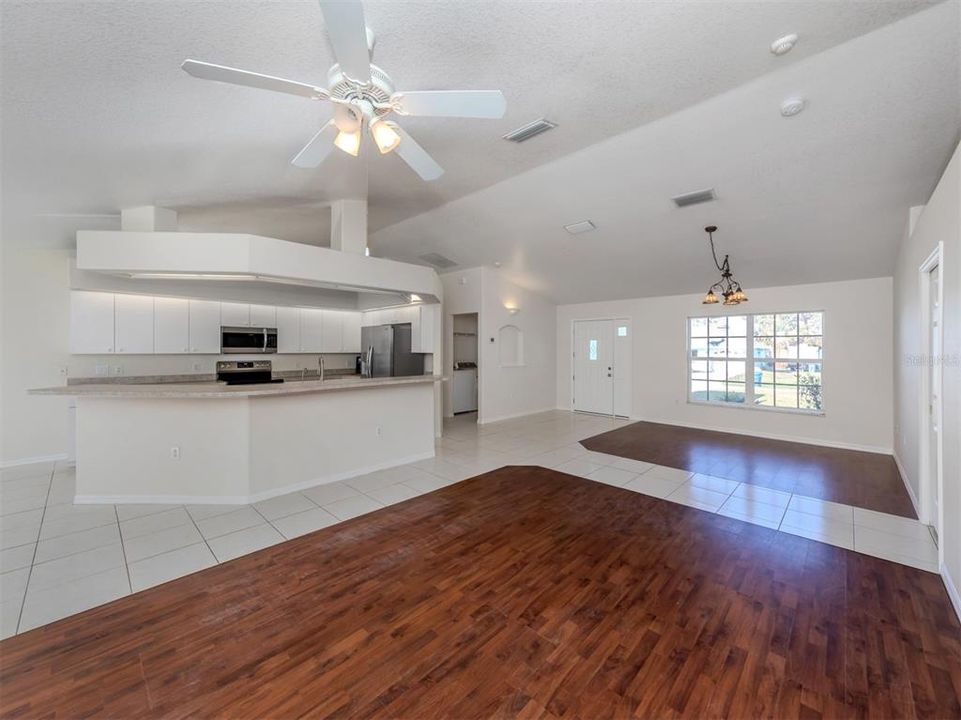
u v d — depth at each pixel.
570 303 8.15
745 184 3.53
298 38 1.83
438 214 4.93
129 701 1.53
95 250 3.42
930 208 2.69
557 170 3.67
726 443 5.53
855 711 1.49
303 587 2.26
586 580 2.34
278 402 3.62
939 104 2.45
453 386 7.85
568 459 4.80
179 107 2.28
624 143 3.18
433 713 1.49
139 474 3.40
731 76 2.38
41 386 4.46
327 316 6.63
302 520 3.12
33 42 1.71
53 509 3.25
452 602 2.14
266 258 3.59
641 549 2.70
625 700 1.54
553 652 1.79
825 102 2.56
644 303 7.12
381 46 1.95
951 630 1.90
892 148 2.87
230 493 3.42
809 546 2.74
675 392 6.76
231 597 2.16
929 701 1.52
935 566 2.47
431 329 6.05
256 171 3.22
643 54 2.14
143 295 4.92
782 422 5.71
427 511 3.30
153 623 1.95
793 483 3.97
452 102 1.86
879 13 1.93
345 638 1.87
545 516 3.22
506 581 2.33
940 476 2.41
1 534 2.83
